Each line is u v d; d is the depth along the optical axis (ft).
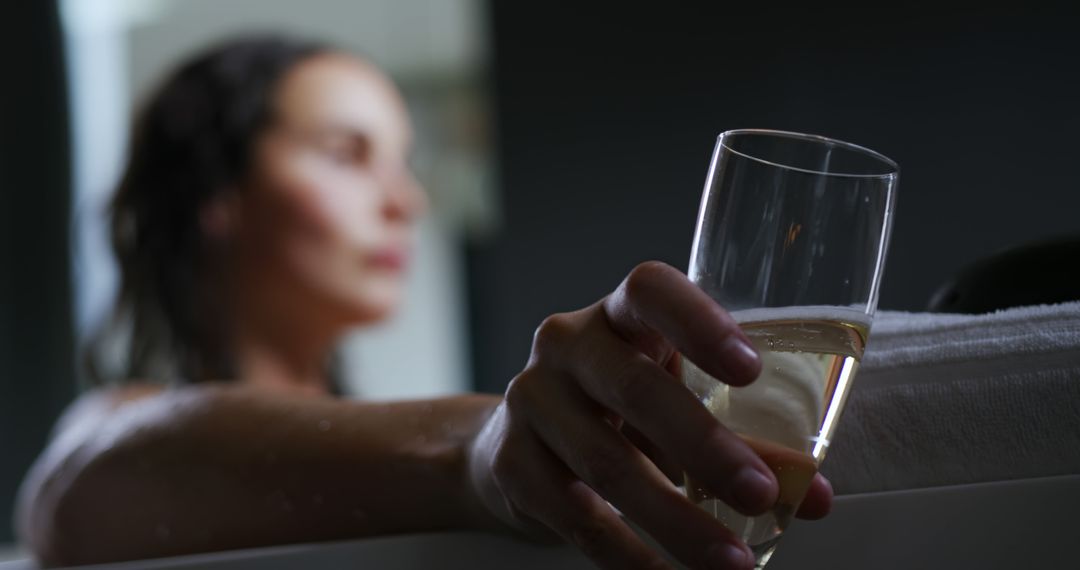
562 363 1.94
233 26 15.10
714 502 1.88
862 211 1.87
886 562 2.03
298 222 5.47
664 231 14.14
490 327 14.44
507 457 2.00
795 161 1.90
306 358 5.63
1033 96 12.21
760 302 1.86
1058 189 12.13
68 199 15.75
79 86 15.75
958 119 12.59
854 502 2.04
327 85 5.55
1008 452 2.09
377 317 5.68
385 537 2.29
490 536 2.15
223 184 5.45
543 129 14.56
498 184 14.56
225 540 2.42
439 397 2.42
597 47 14.35
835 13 13.21
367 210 5.66
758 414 1.86
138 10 15.52
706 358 1.80
